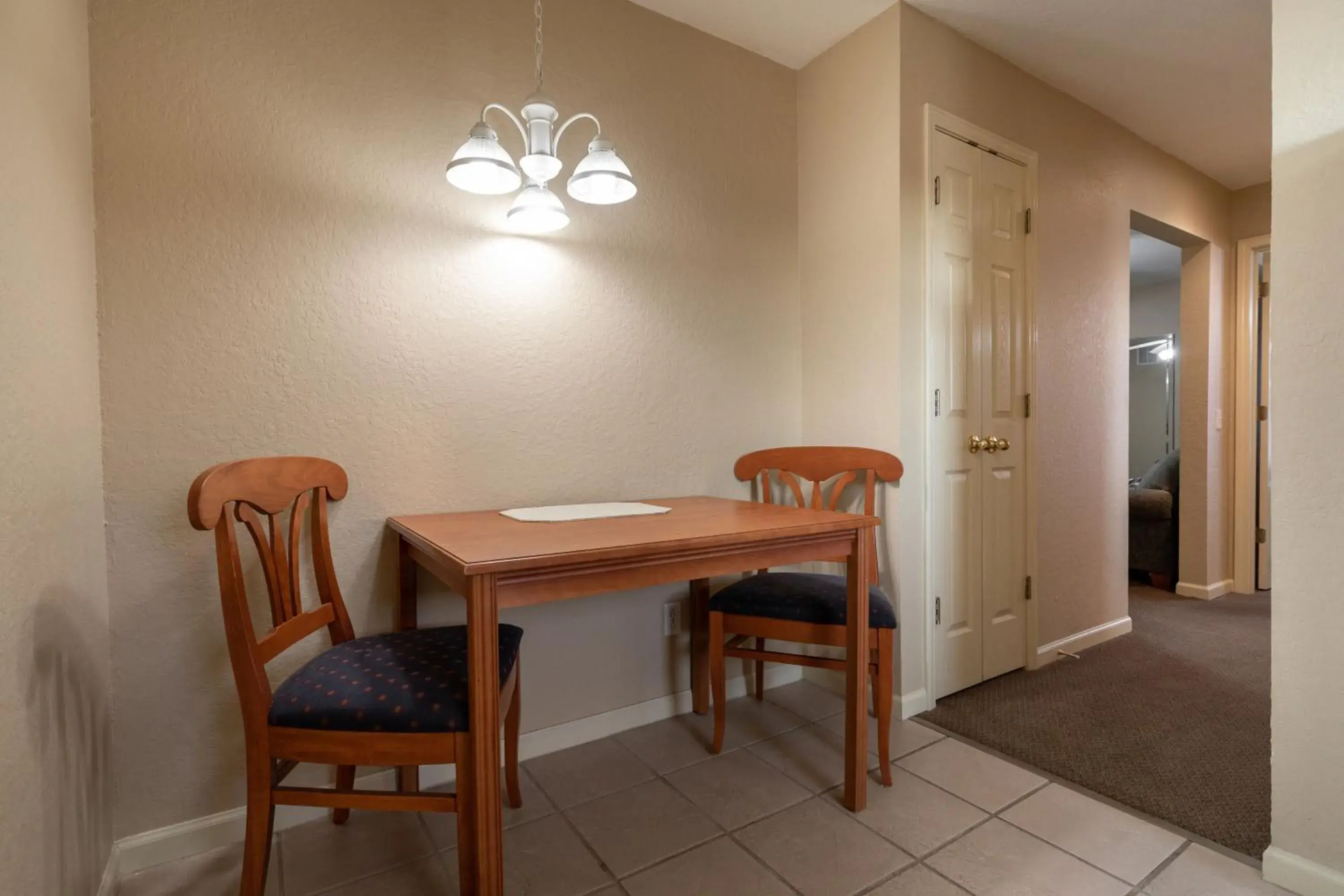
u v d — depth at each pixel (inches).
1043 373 101.3
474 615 42.6
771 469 87.8
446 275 68.1
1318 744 49.1
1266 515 145.9
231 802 58.0
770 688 93.8
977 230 91.0
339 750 43.4
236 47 57.4
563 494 76.0
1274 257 51.4
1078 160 105.8
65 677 42.8
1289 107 50.4
